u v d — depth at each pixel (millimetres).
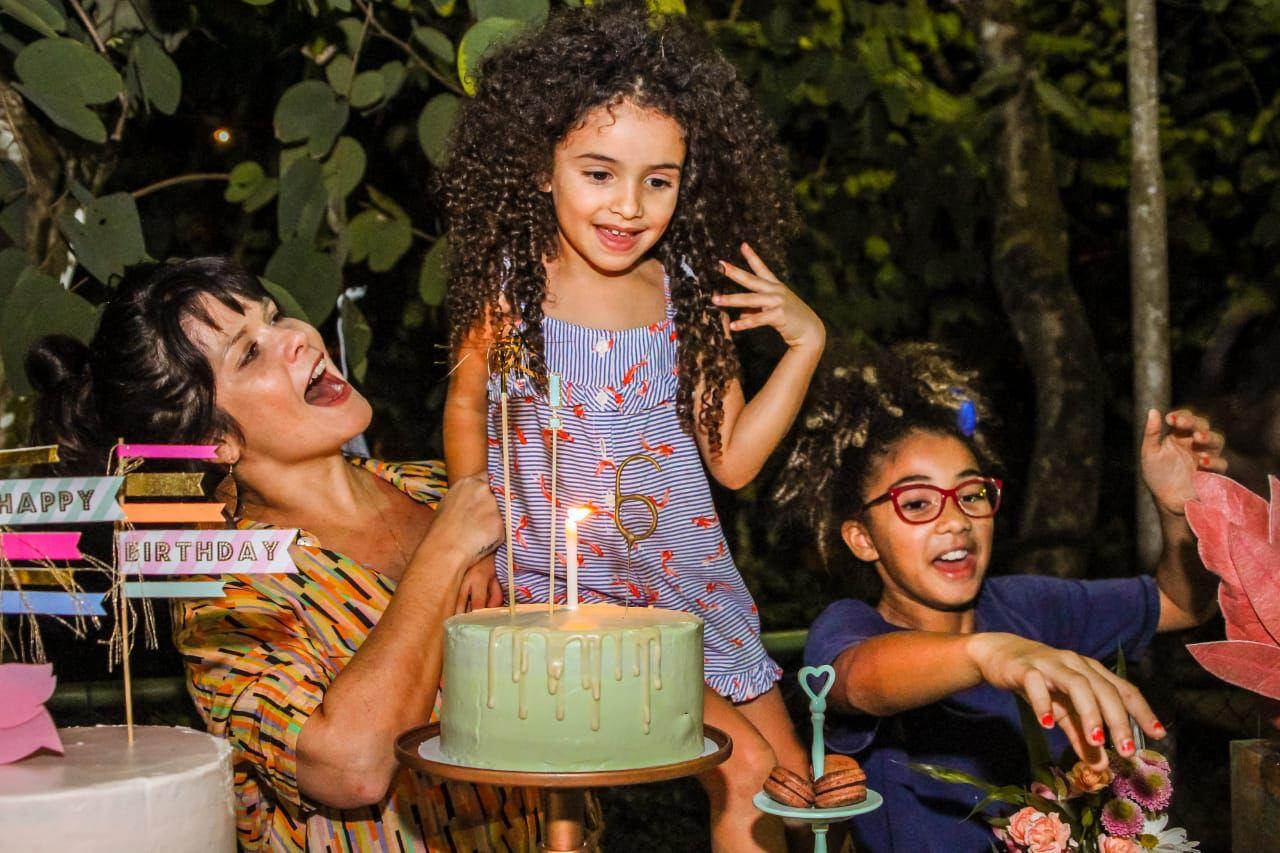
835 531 2740
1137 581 2824
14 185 2941
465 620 1780
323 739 2039
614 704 1673
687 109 2512
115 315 2330
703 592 2729
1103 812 2062
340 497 2521
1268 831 2041
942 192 5027
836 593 2926
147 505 1707
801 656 3398
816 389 2828
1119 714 1801
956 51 6105
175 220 5344
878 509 2613
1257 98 5969
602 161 2469
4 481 1717
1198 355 6457
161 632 3684
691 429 2680
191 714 3342
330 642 2264
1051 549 4758
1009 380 6516
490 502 2301
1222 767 4613
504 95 2545
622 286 2662
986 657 1971
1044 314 4848
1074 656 1899
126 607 1730
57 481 1684
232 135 4758
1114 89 6227
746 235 2693
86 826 1531
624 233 2504
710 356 2646
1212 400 3557
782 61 4465
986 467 2771
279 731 2090
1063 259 4914
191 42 3680
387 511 2582
